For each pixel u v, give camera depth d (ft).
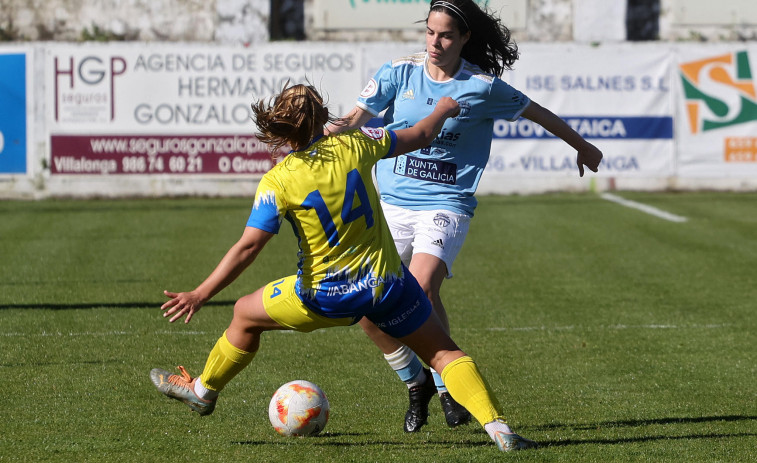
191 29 120.98
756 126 114.83
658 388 37.58
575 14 120.67
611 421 32.71
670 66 113.80
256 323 27.37
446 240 31.91
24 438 30.27
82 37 120.57
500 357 43.16
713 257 71.77
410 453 28.48
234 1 118.93
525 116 32.73
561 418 33.19
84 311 52.85
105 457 28.25
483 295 58.65
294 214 25.17
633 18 124.36
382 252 25.82
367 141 25.98
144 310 53.16
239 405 34.83
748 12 123.65
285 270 67.67
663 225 87.86
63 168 111.45
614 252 74.23
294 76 111.96
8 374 39.09
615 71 113.50
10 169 111.24
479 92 31.89
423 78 32.37
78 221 92.12
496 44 33.06
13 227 88.17
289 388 30.60
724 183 115.44
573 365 41.57
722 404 35.04
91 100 110.83
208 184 112.57
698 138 114.93
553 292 59.52
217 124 111.86
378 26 122.52
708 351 44.19
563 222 90.07
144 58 110.63
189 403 29.32
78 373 39.37
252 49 111.14
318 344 45.29
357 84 112.27
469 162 33.01
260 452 28.81
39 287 60.13
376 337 30.86
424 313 26.71
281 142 25.44
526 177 114.52
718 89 114.32
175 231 85.51
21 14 120.26
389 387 37.65
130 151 111.65
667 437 30.42
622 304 55.72
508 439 26.45
